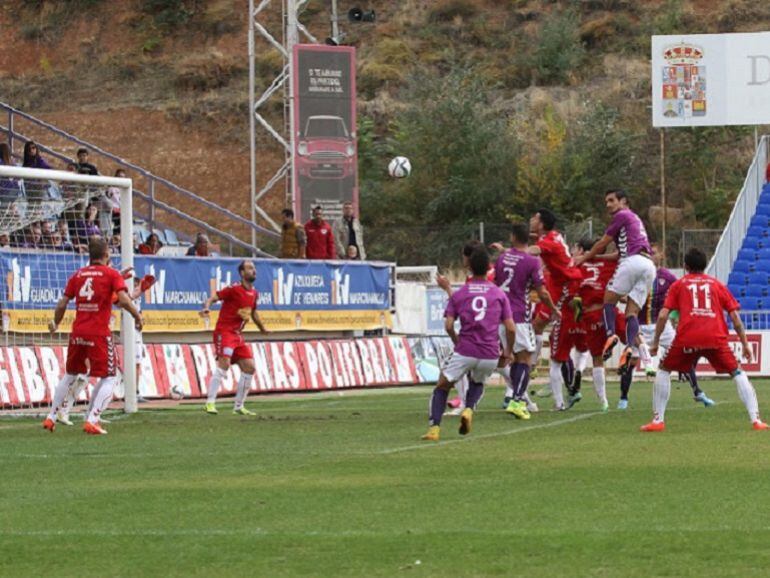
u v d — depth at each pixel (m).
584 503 21.44
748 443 29.64
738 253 81.50
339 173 75.81
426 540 18.53
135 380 44.06
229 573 16.73
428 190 106.06
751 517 19.91
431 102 110.88
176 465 27.78
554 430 33.75
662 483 23.45
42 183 53.62
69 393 38.19
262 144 114.69
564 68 121.94
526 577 16.22
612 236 39.31
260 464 27.59
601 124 107.12
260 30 80.38
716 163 108.12
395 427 36.09
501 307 31.36
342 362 61.47
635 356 39.47
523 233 37.38
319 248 66.50
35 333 48.91
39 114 120.69
